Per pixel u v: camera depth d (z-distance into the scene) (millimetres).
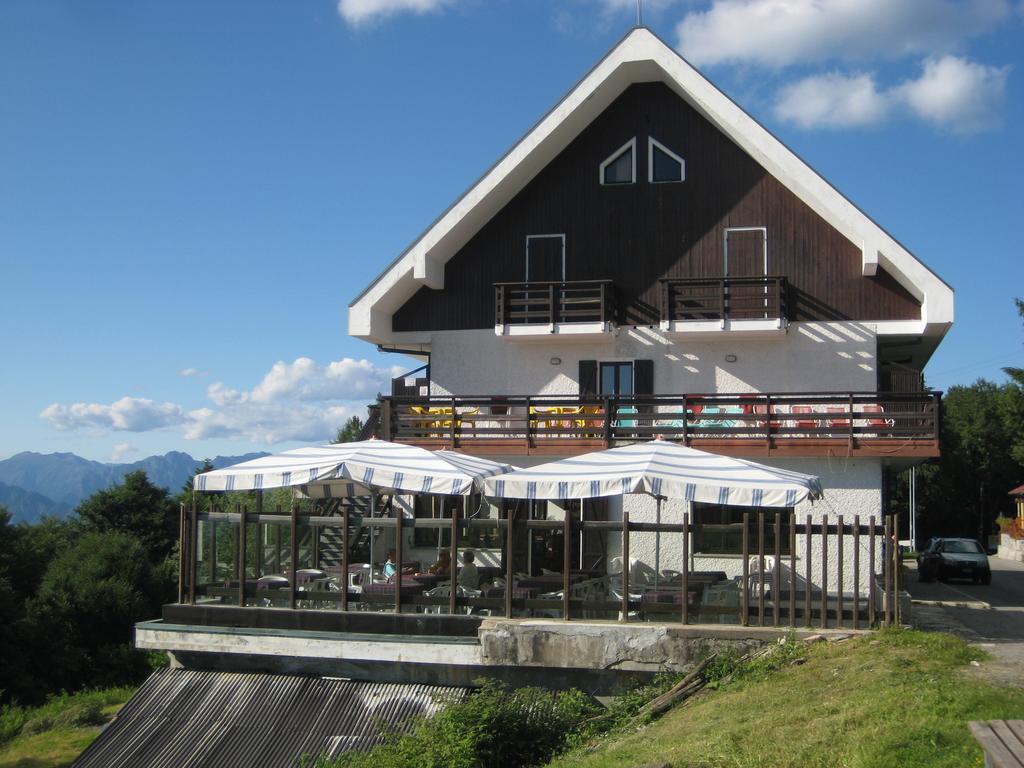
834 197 19719
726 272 21125
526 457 20234
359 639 13102
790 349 20672
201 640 13602
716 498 12422
